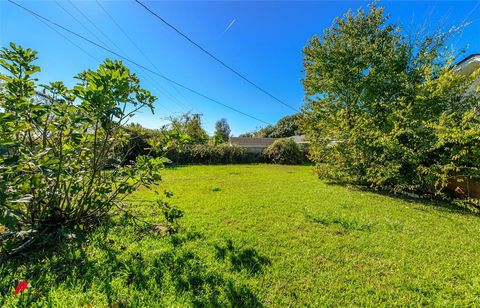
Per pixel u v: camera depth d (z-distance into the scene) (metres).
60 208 2.54
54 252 2.21
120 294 1.68
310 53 10.69
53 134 2.49
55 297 1.61
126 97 2.36
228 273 2.05
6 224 1.51
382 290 1.93
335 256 2.49
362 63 9.45
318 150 8.46
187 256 2.31
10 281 1.75
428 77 5.62
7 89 2.17
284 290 1.87
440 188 5.67
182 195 5.15
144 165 2.62
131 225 3.02
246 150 16.92
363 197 5.67
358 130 6.83
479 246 2.87
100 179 2.74
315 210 4.25
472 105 5.15
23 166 1.92
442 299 1.83
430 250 2.72
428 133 5.48
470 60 6.51
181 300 1.67
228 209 4.11
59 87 2.61
